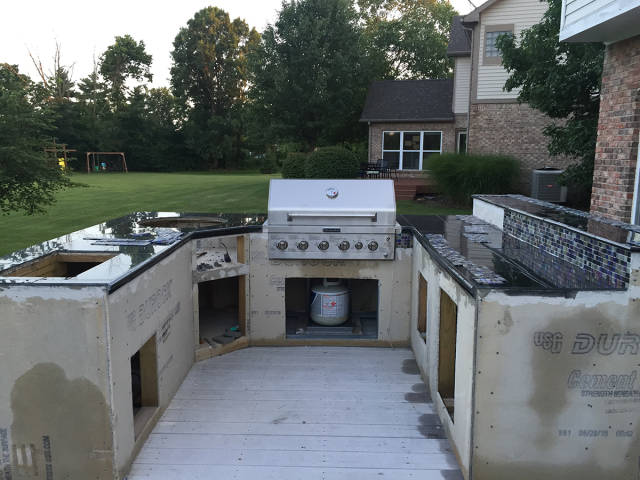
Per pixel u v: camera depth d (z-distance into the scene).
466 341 3.01
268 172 37.78
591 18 5.02
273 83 22.14
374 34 30.25
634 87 5.23
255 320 5.49
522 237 4.69
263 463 3.31
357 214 5.12
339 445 3.53
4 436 2.99
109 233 4.73
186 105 41.34
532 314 2.78
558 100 9.53
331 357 5.20
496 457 2.93
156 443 3.54
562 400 2.86
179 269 4.44
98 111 43.75
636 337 2.80
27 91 8.62
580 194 13.06
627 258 2.76
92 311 2.83
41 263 3.63
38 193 8.63
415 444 3.54
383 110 19.06
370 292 6.40
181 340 4.52
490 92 14.83
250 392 4.37
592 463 2.94
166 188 19.47
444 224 5.85
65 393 2.92
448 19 32.66
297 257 5.25
